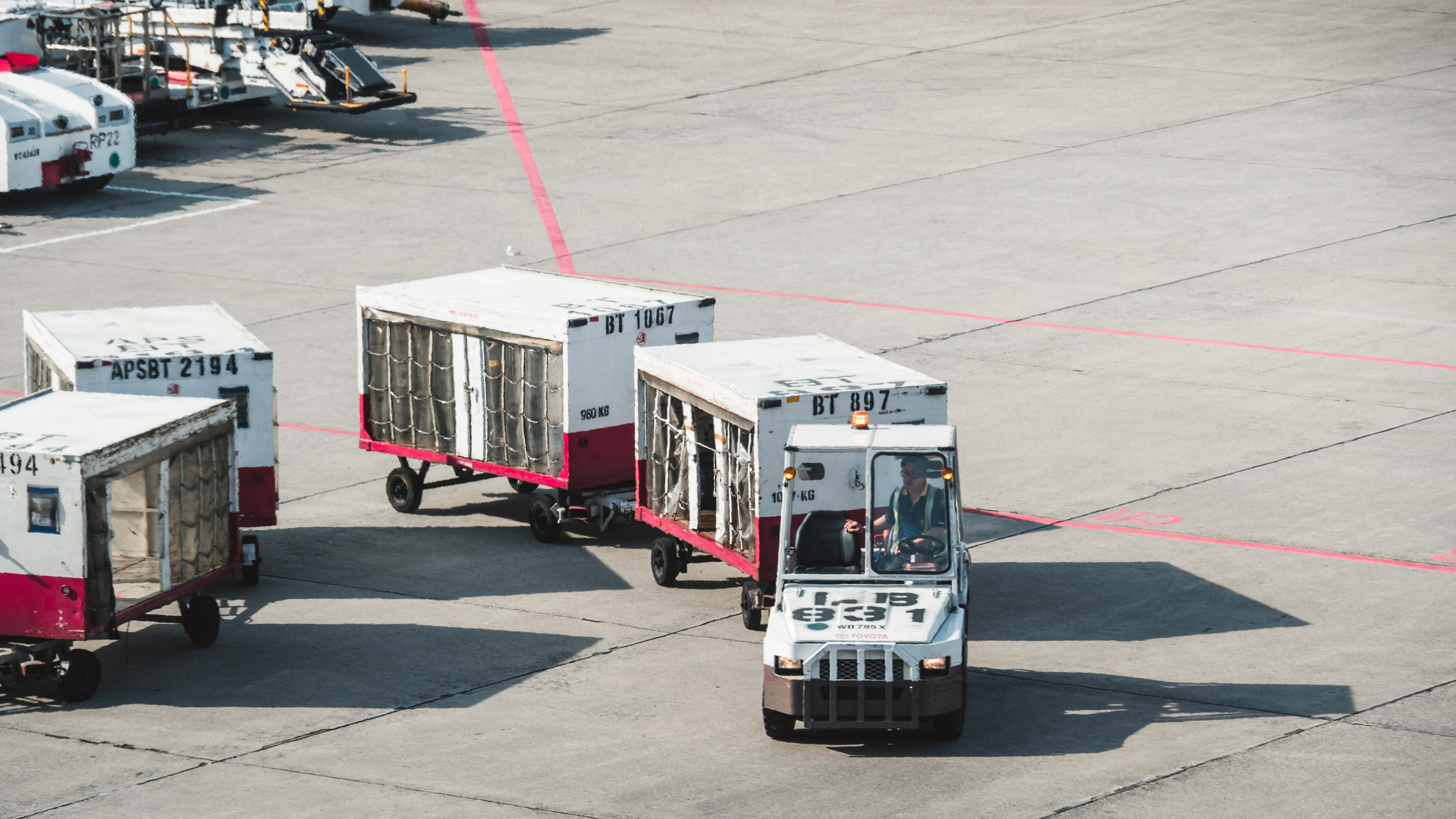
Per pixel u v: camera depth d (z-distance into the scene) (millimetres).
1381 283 72562
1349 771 35000
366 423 54000
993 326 68375
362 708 39125
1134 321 68625
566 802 34219
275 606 45656
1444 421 57469
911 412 43094
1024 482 53344
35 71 89500
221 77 102375
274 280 75250
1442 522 49219
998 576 46562
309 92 98812
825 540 38375
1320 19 129125
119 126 88875
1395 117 100562
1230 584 45531
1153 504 51312
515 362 50250
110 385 45781
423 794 34656
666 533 47281
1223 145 95500
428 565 48750
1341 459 54344
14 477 38531
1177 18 130625
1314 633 42312
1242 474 53375
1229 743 36438
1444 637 41812
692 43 126125
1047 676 40281
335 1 116812
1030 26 129500
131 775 35688
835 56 120562
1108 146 95938
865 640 35562
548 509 50219
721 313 69750
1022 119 102375
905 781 34938
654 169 92938
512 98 110312
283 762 36281
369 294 53094
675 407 46469
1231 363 63719
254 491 47312
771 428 41812
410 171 93438
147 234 82688
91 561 38875
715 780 35156
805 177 90938
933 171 91812
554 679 40656
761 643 42938
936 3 139750
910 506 38000
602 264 76375
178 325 50156
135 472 39906
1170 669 40469
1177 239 79500
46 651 39094
